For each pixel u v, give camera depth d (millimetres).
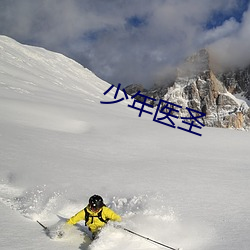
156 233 5707
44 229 5852
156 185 9703
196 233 5836
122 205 7441
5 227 5676
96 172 11172
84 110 34656
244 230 6016
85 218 5625
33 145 15258
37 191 8344
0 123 20375
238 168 13266
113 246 5152
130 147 18188
